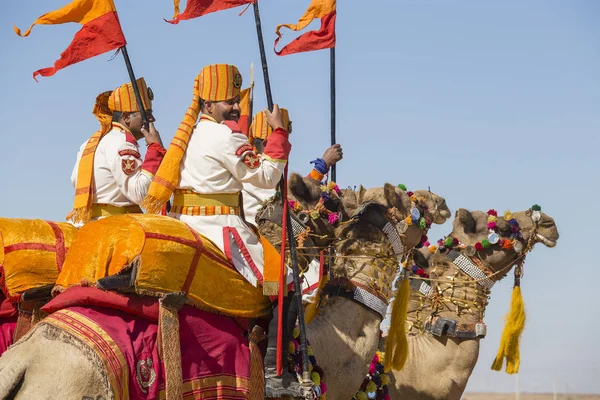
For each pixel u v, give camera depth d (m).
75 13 10.02
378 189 9.97
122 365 7.35
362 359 9.47
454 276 11.64
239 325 8.45
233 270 8.34
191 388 7.87
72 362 7.21
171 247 7.86
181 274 7.93
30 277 8.66
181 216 8.61
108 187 9.64
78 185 9.70
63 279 7.92
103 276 7.70
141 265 7.67
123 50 10.06
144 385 7.54
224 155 8.51
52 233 8.87
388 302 9.80
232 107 9.00
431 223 10.24
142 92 10.18
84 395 7.17
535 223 11.91
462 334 11.36
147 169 9.25
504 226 11.80
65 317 7.48
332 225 9.71
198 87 8.96
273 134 8.65
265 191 10.55
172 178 8.66
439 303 11.55
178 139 8.74
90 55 10.08
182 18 9.51
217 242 8.40
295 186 9.70
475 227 11.89
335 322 9.43
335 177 10.70
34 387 7.15
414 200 10.10
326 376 9.27
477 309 11.57
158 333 7.68
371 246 9.68
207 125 8.74
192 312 8.08
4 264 8.61
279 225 9.53
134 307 7.70
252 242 8.66
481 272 11.67
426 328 11.48
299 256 9.66
